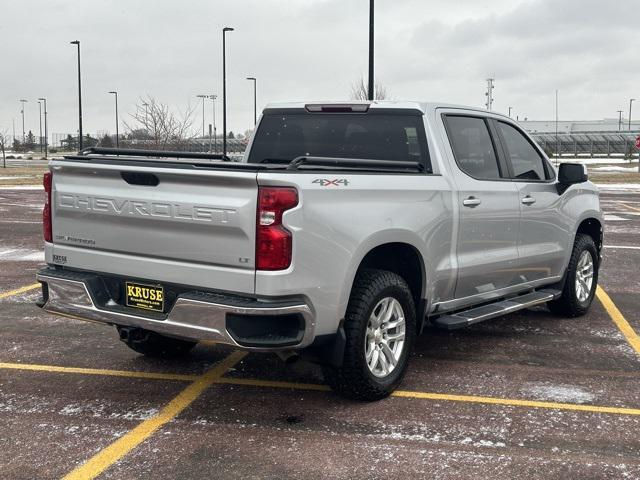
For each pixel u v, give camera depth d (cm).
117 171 460
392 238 483
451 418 468
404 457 408
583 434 445
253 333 420
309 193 425
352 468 394
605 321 740
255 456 409
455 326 543
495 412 480
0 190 2711
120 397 506
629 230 1505
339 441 430
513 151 647
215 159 639
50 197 506
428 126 554
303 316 427
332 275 439
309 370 569
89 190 480
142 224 457
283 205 414
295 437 436
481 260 581
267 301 417
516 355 615
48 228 511
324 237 434
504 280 624
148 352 583
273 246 413
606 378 554
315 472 389
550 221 675
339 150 590
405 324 511
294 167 433
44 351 617
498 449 421
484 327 712
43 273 503
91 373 559
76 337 661
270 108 627
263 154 627
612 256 1161
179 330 438
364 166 545
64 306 495
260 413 476
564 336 678
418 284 529
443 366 582
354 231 452
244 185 417
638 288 910
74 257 495
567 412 482
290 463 400
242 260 420
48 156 8131
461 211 553
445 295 559
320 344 451
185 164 452
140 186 455
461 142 581
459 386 532
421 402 498
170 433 442
